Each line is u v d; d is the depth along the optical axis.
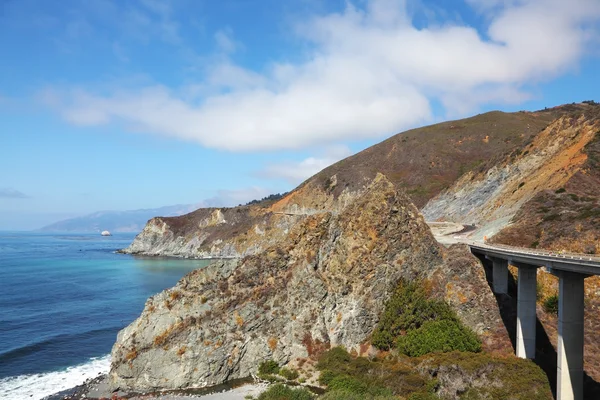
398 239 52.28
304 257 54.28
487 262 53.56
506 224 66.88
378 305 49.62
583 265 31.48
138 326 48.19
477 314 46.66
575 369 33.88
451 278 50.31
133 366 45.53
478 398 36.59
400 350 44.78
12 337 61.19
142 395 44.06
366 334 48.78
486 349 43.16
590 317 44.62
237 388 44.66
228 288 52.00
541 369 38.38
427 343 43.81
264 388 44.03
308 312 50.81
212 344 47.44
